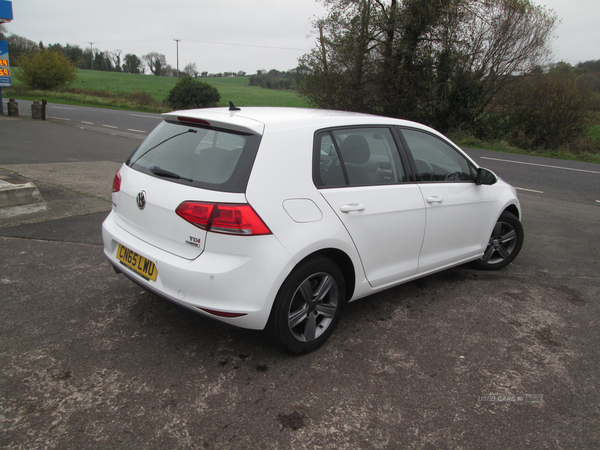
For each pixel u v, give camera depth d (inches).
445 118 847.1
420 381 103.0
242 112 113.8
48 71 1464.1
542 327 131.8
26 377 96.4
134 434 82.4
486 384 103.0
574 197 345.1
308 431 85.6
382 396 97.0
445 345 119.3
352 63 877.2
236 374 102.0
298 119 110.5
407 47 819.4
